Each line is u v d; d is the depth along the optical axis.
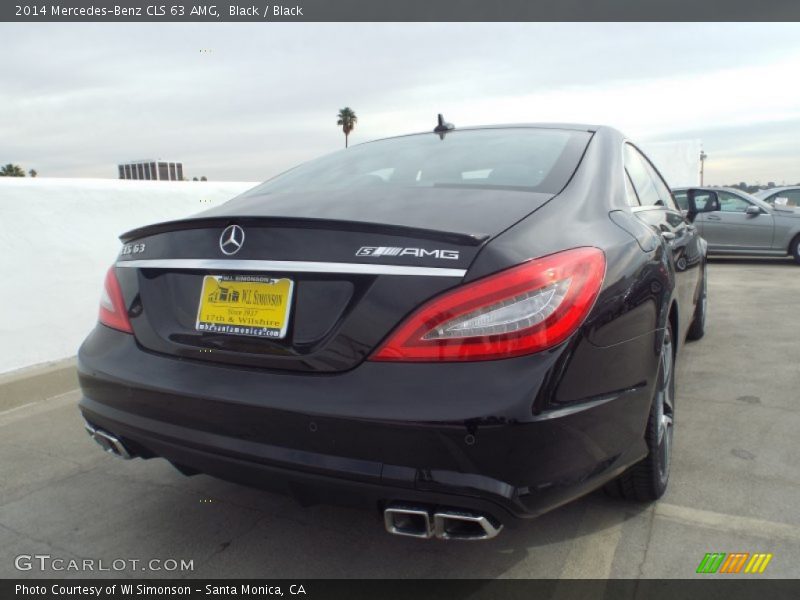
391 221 1.79
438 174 2.36
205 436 1.84
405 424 1.57
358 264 1.69
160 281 2.06
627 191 2.53
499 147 2.54
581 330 1.66
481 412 1.54
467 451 1.56
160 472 3.00
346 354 1.67
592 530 2.32
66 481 2.93
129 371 2.00
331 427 1.64
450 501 1.60
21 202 4.47
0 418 3.83
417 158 2.59
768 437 3.06
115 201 5.09
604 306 1.75
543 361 1.59
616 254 1.91
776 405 3.49
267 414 1.71
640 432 1.99
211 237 1.94
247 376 1.79
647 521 2.36
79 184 4.85
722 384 3.89
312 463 1.67
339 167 2.72
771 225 10.59
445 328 1.59
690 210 4.24
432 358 1.60
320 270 1.72
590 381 1.70
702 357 4.52
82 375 2.16
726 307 6.52
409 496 1.62
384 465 1.61
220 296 1.90
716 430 3.17
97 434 2.19
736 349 4.72
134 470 3.04
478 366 1.58
